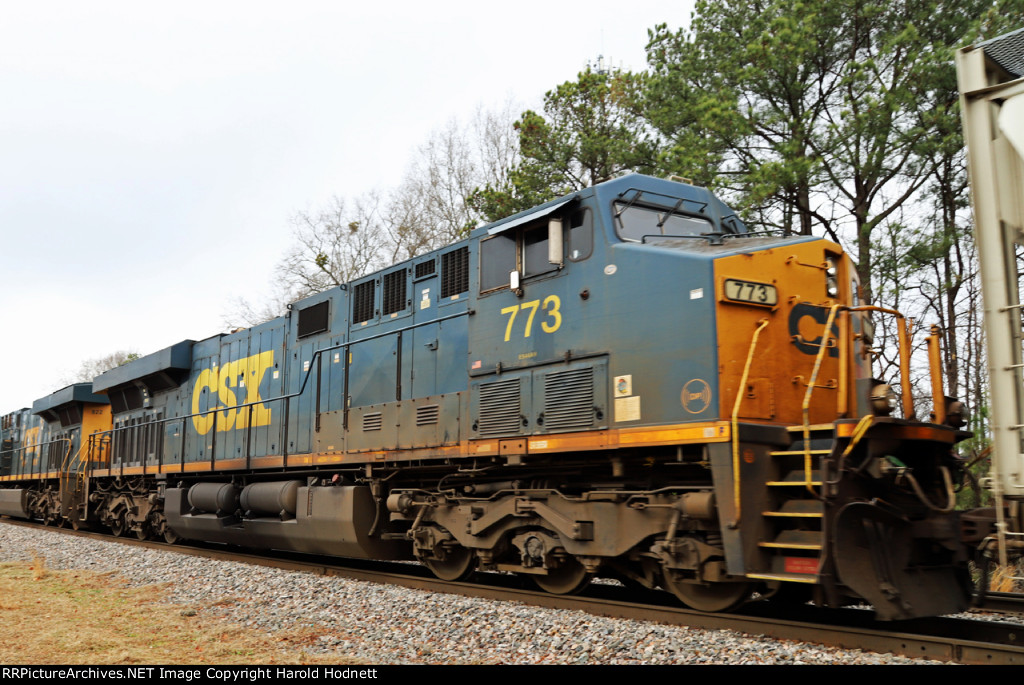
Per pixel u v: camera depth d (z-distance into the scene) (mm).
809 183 15688
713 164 16438
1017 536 5613
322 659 6004
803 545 6344
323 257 36906
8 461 28219
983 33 14156
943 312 18156
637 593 9125
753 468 6699
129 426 19094
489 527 9141
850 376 6922
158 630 7133
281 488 12617
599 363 7883
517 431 8656
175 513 15492
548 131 21672
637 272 7664
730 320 7059
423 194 33781
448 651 6301
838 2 15758
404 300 11109
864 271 15719
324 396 12383
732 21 17406
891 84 15641
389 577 10344
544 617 7191
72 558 13047
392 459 10516
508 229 9031
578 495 8477
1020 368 5621
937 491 6957
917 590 6398
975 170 5910
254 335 14828
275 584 9570
